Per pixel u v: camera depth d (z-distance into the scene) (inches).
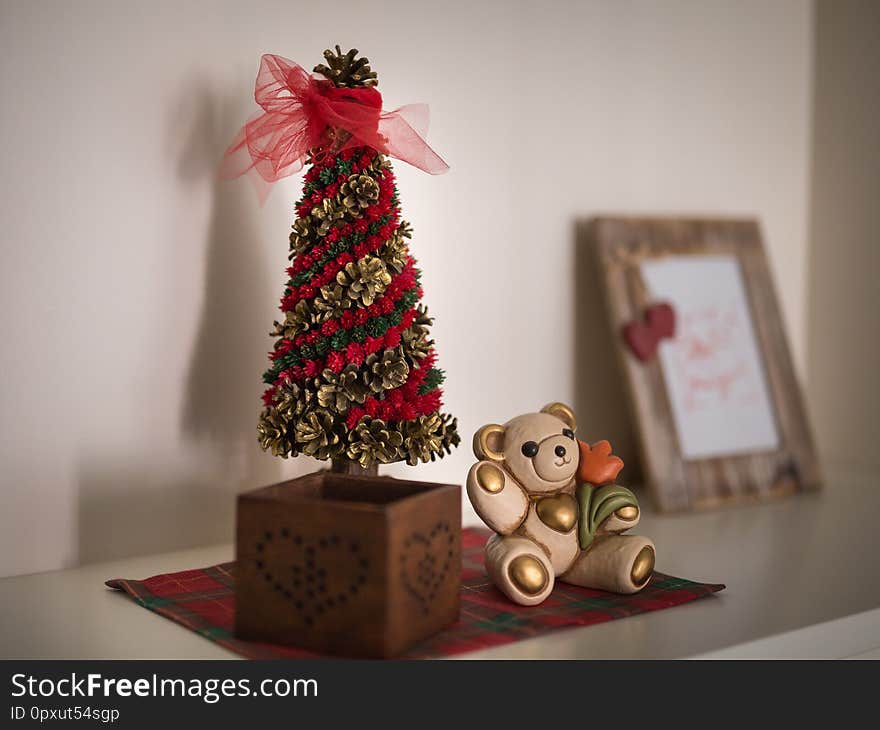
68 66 46.4
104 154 47.6
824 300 77.8
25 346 46.3
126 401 49.1
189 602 42.8
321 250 45.4
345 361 44.9
